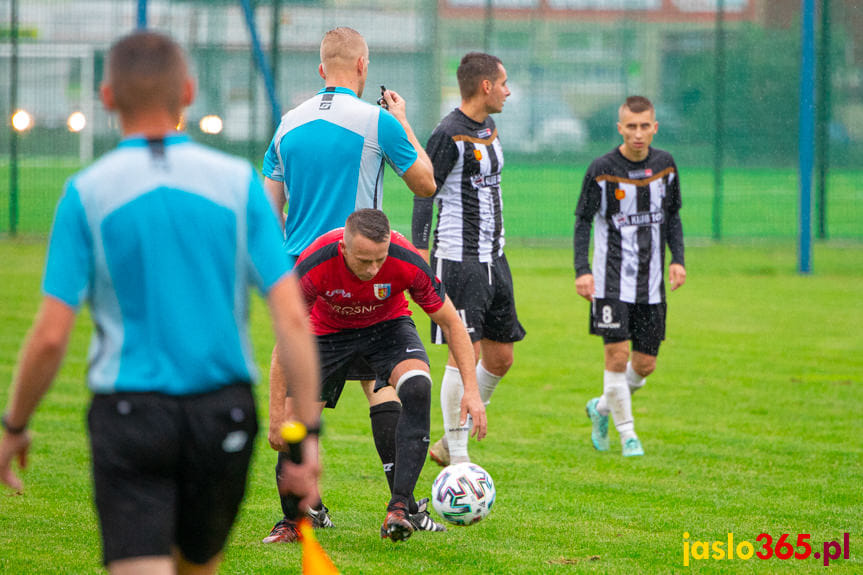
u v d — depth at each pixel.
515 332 16.66
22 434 6.77
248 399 7.01
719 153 50.38
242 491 7.22
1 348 24.36
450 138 15.82
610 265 17.27
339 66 12.95
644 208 17.38
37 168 57.34
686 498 14.19
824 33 50.81
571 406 20.50
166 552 6.69
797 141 55.44
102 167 6.66
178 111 6.96
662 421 19.27
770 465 16.08
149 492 6.78
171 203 6.66
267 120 51.50
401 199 60.75
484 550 11.73
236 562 11.14
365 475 15.27
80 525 12.28
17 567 10.68
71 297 6.46
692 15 56.38
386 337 12.34
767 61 55.53
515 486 14.82
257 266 6.84
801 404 20.62
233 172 6.88
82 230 6.55
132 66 6.77
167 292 6.66
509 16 57.78
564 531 12.55
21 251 42.97
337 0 55.09
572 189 60.75
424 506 12.91
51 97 57.00
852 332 29.12
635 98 17.42
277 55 49.97
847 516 13.27
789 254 47.41
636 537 12.30
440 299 11.62
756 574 10.94
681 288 37.78
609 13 57.62
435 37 56.91
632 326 17.77
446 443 15.66
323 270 11.48
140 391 6.68
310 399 6.91
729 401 20.92
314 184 12.62
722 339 28.06
